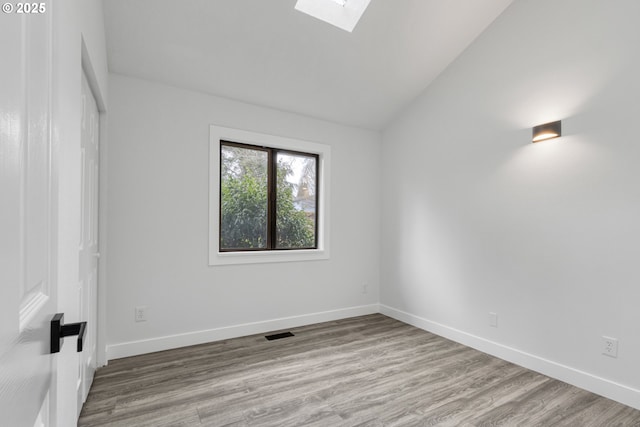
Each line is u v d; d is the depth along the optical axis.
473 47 2.79
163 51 2.33
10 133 0.41
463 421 1.72
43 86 0.58
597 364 2.00
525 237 2.39
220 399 1.89
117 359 2.39
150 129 2.54
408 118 3.44
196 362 2.37
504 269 2.53
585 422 1.72
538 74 2.33
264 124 3.07
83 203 1.58
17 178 0.44
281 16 2.24
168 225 2.60
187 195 2.68
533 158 2.35
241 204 3.06
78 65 1.18
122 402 1.84
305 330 3.13
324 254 3.41
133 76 2.48
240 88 2.79
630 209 1.88
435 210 3.13
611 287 1.95
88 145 1.73
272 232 3.21
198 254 2.72
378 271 3.82
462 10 2.48
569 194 2.14
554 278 2.22
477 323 2.71
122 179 2.43
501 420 1.73
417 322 3.28
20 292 0.46
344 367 2.33
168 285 2.60
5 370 0.40
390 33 2.53
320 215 3.45
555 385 2.10
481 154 2.71
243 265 2.95
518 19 2.47
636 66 1.86
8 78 0.41
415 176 3.36
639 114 1.85
